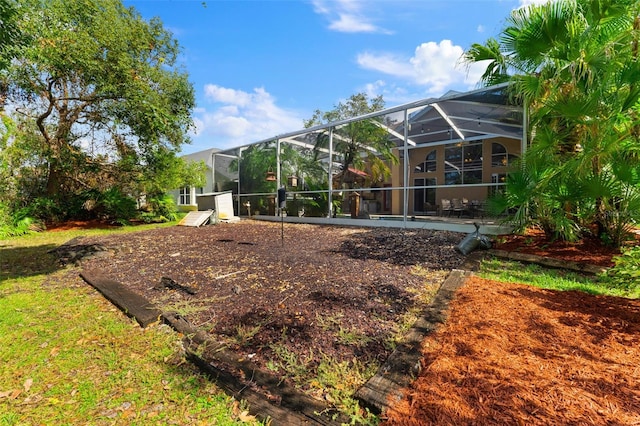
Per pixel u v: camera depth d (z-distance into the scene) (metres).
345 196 9.78
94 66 8.45
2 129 9.54
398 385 1.82
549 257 4.43
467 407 1.58
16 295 3.69
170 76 11.05
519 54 5.07
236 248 5.86
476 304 2.89
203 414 1.73
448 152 11.18
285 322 2.72
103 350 2.42
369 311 2.89
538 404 1.57
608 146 4.10
